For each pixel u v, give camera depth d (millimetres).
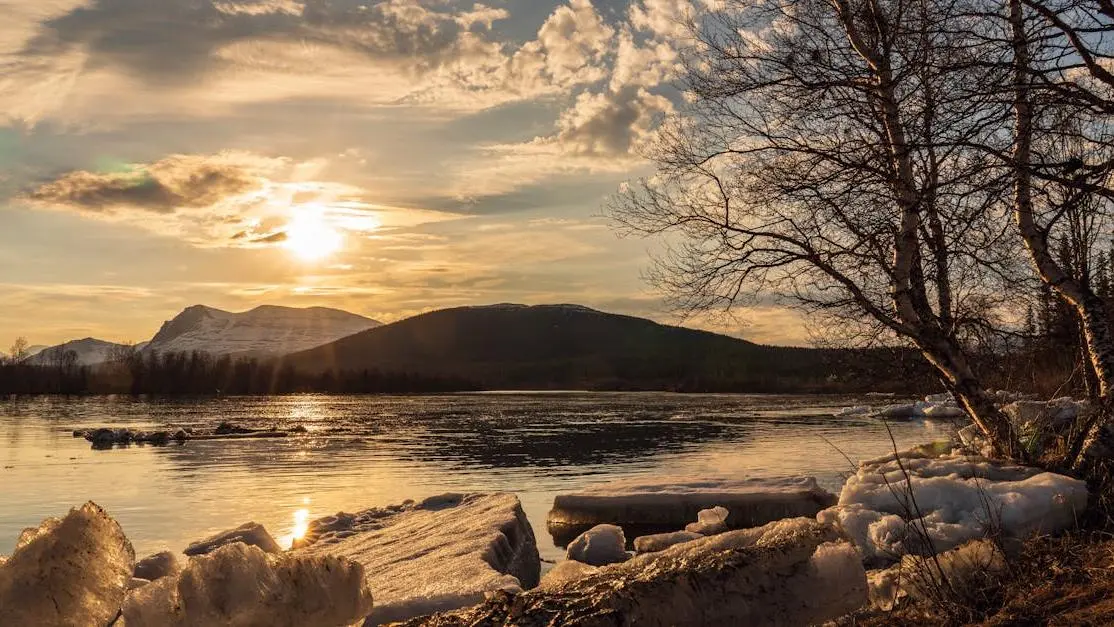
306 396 132625
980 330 11227
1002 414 10328
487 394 144375
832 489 17750
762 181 10492
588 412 65500
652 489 15484
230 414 66188
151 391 142375
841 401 84750
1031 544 6312
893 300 10688
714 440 34938
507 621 2359
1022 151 7820
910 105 8891
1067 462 9508
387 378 177000
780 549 2816
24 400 100750
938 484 8211
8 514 18047
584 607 2391
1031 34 7758
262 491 21203
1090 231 9539
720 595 2570
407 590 6672
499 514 11133
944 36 8086
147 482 23250
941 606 4898
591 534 10039
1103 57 7465
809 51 10344
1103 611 4270
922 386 12039
